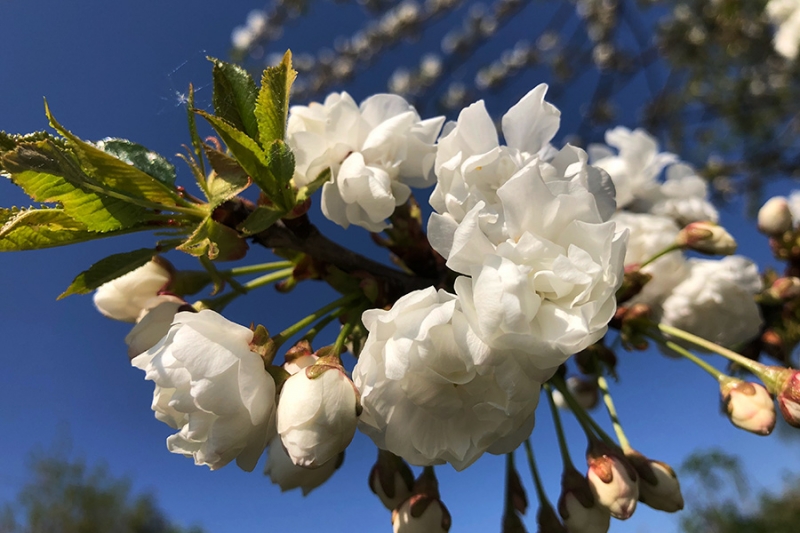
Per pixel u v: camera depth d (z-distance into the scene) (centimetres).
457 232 9
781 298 18
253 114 11
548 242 9
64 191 10
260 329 10
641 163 19
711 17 56
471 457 10
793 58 41
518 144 12
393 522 13
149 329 12
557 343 9
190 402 10
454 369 9
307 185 12
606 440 14
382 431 10
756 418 12
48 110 9
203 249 10
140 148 11
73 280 11
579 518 13
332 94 13
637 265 16
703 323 16
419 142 13
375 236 15
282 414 10
